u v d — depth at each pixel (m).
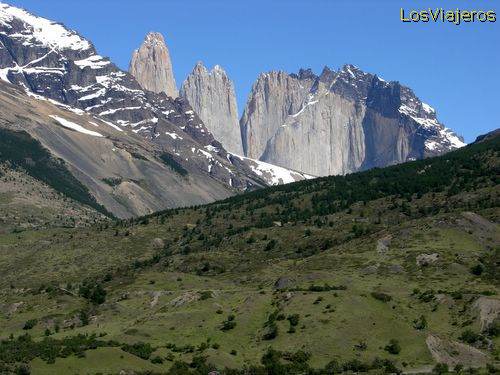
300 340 195.75
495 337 196.00
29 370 169.25
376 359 183.88
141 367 177.62
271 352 190.00
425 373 173.12
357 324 199.62
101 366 175.25
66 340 196.12
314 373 177.62
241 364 185.88
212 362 182.50
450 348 189.50
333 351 190.00
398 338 193.62
